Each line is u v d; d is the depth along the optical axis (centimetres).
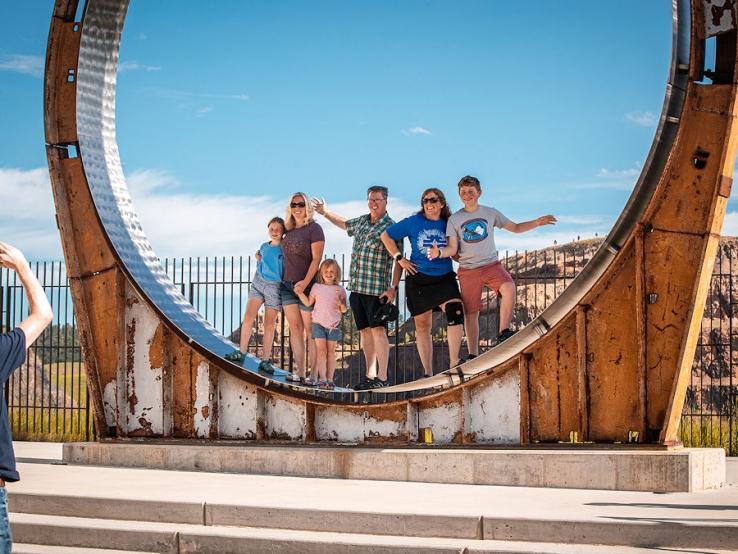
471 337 1161
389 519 764
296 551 749
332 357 1302
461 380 1052
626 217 953
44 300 510
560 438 995
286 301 1323
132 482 990
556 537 720
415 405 1081
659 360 945
